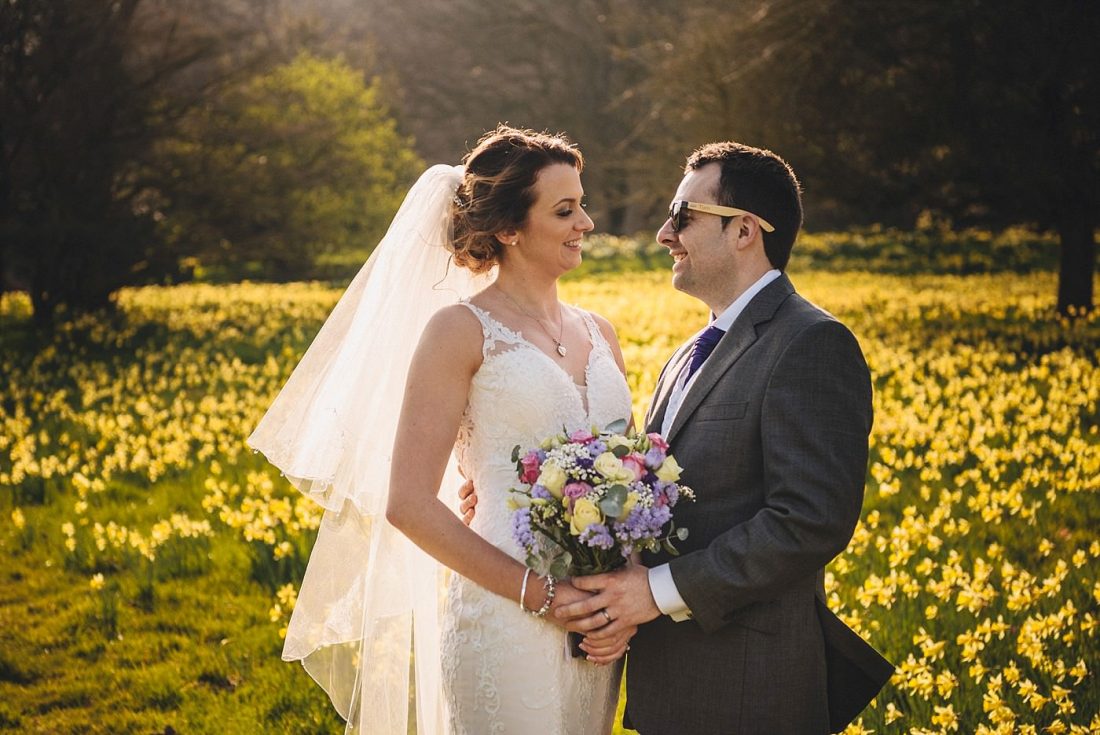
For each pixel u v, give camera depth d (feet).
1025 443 22.86
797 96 52.06
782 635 8.39
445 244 9.61
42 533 21.54
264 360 42.93
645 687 8.78
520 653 8.68
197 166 66.85
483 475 9.00
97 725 13.76
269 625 16.44
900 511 19.57
